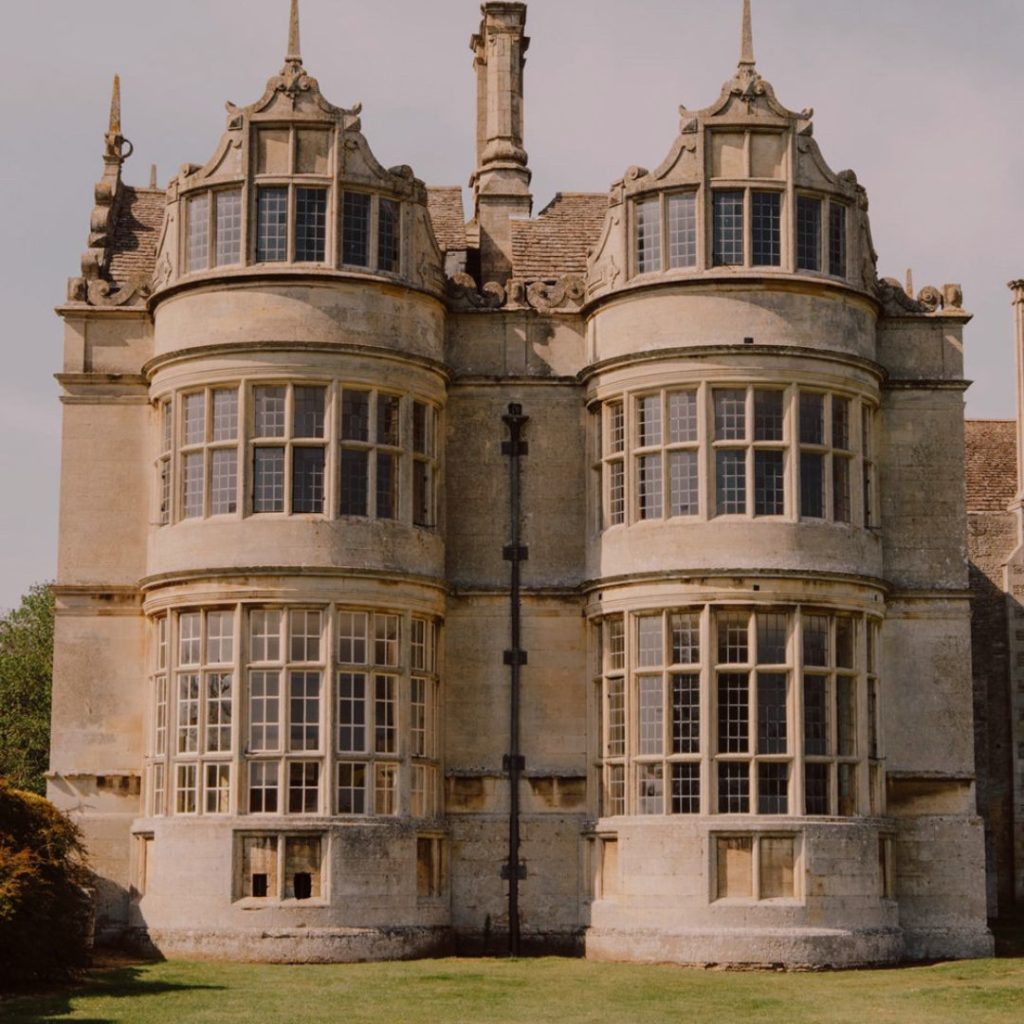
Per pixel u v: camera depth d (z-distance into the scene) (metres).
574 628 33.47
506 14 38.16
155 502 33.09
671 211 32.91
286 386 31.86
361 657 31.59
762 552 31.59
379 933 30.78
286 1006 24.66
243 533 31.42
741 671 31.36
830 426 32.44
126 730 33.19
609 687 32.53
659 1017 24.03
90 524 33.72
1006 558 49.56
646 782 31.67
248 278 31.98
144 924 31.41
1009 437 54.28
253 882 30.78
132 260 35.72
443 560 33.28
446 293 34.19
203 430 32.16
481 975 28.58
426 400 33.03
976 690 49.09
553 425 34.06
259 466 31.77
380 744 31.62
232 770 30.92
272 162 32.41
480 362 34.16
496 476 33.91
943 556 33.69
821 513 32.19
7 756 65.50
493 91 38.00
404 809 31.61
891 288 34.59
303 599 31.23
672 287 32.47
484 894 32.69
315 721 31.16
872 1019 24.00
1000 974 29.47
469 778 33.00
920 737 33.31
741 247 32.53
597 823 32.31
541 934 32.59
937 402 34.12
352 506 31.91
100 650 33.41
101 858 32.78
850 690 32.09
